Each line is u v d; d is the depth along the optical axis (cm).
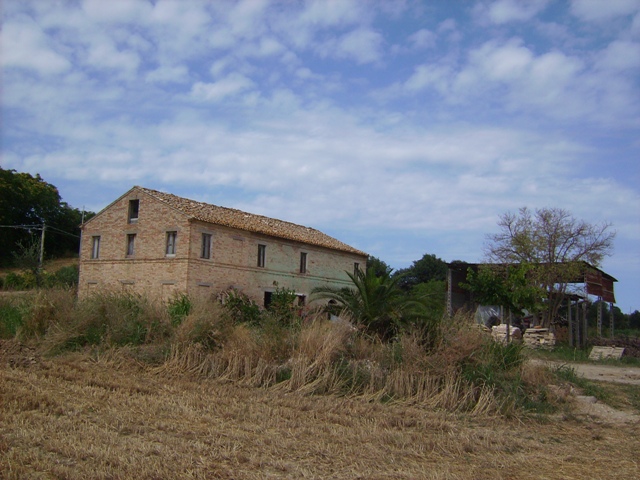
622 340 3569
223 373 1384
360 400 1228
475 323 1551
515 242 3744
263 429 891
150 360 1459
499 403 1241
